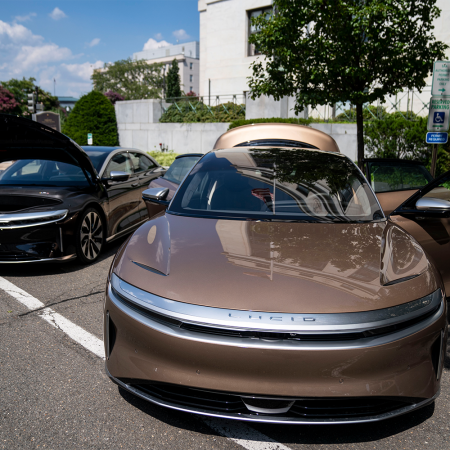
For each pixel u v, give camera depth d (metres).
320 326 1.78
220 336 1.82
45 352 2.85
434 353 2.02
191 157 6.51
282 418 1.83
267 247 2.30
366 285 1.97
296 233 2.50
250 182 3.11
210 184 3.14
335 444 2.01
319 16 6.92
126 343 2.01
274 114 16.27
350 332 1.78
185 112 20.48
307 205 2.88
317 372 1.76
